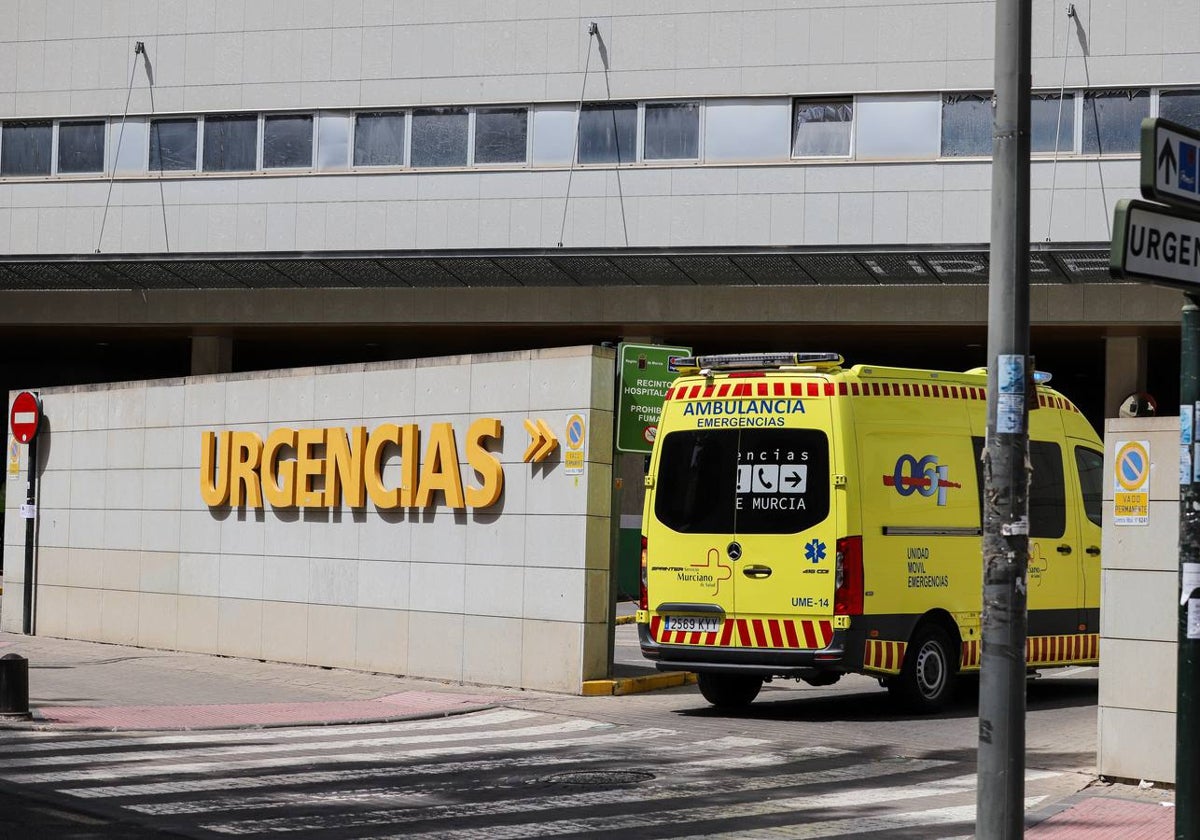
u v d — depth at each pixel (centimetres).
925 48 3122
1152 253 611
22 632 2416
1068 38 3019
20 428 2455
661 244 3238
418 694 1677
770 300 3222
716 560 1454
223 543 2092
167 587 2175
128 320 3625
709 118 3225
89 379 4850
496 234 3344
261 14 3528
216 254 3328
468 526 1781
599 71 3294
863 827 949
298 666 1962
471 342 3791
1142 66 2983
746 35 3212
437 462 1808
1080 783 1116
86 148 3638
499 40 3366
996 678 745
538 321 3366
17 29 3678
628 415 1708
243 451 2059
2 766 1156
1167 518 1089
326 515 1952
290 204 3488
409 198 3406
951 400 1531
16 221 3650
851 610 1397
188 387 2162
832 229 3148
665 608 1479
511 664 1727
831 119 3166
